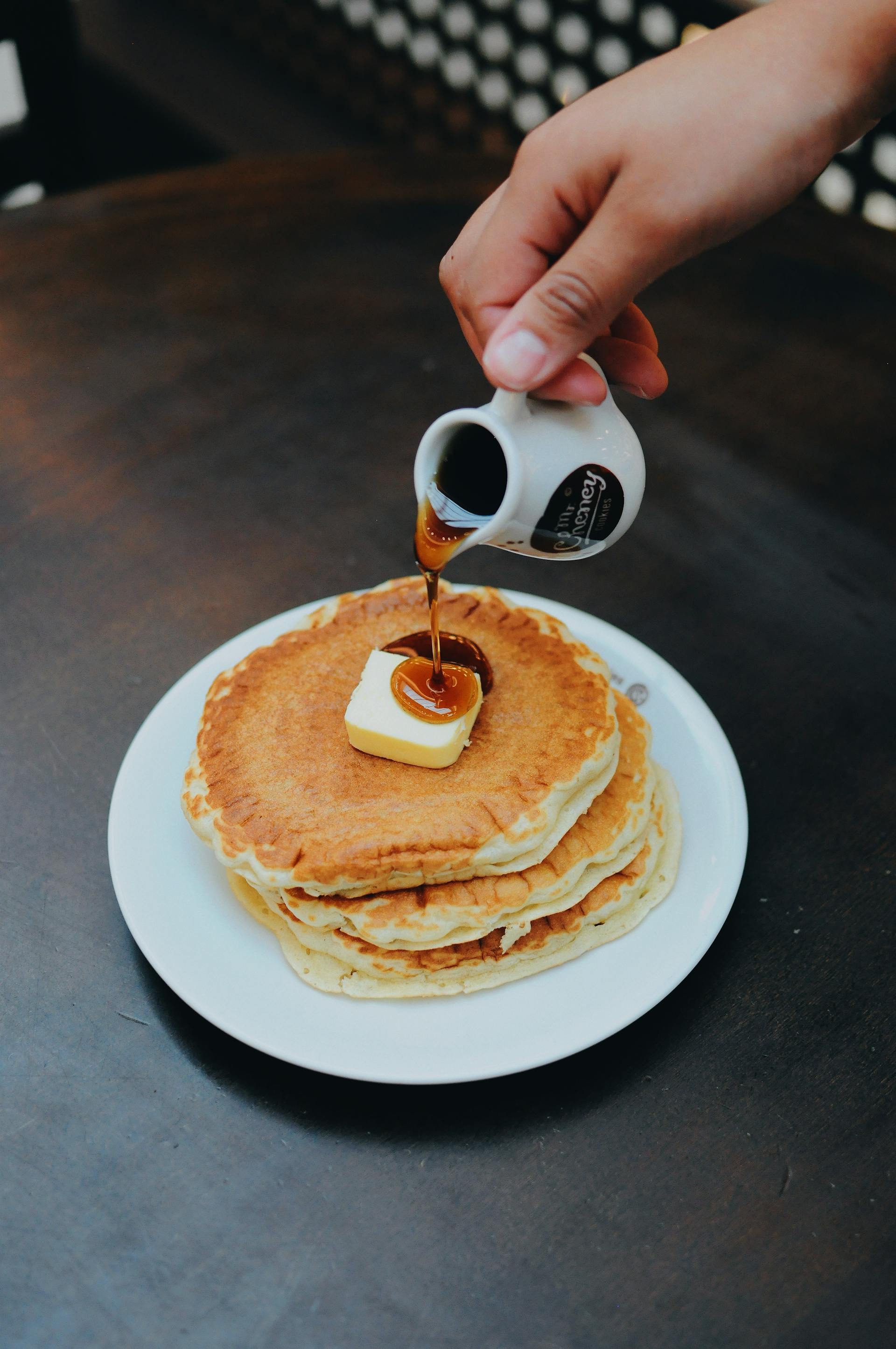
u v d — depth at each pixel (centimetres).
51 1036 45
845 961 46
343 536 61
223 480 64
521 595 56
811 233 75
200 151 136
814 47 44
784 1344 38
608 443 45
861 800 51
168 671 56
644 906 47
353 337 71
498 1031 43
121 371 70
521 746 47
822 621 57
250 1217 40
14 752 53
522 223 44
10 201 121
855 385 67
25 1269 40
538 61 138
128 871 47
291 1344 38
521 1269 39
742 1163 41
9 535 62
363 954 45
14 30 100
